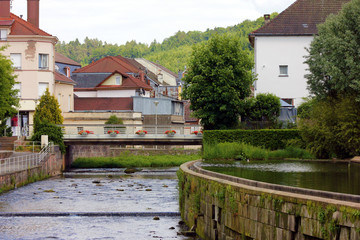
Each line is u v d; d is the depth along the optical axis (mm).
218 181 16688
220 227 16500
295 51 55031
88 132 56125
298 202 11883
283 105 52688
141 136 55625
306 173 22344
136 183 41750
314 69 40531
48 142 53250
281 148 44875
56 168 52531
